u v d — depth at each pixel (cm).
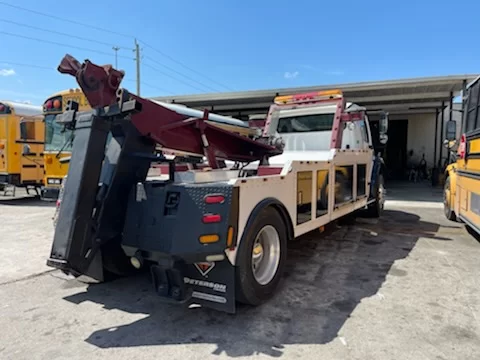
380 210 778
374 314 304
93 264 320
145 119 300
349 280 386
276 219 342
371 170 676
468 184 529
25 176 1058
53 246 276
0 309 322
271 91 1351
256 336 269
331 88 1280
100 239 290
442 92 1376
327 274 405
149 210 287
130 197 300
